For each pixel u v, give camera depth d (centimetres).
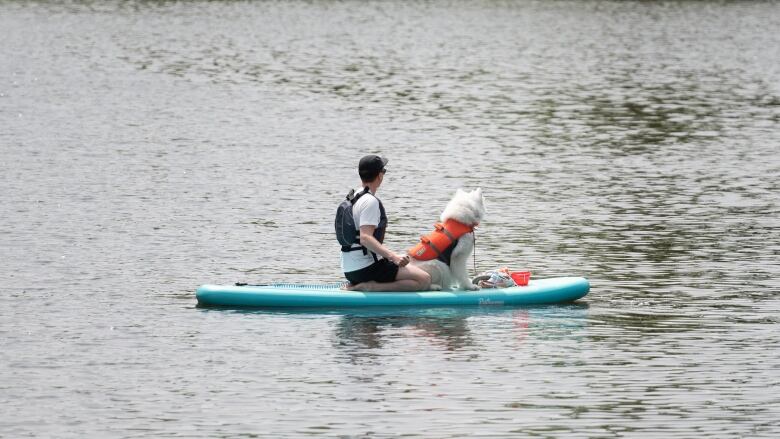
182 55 13212
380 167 4103
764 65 13388
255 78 11462
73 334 3741
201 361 3481
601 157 7538
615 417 3036
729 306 4106
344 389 3241
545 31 17062
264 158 7319
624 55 14262
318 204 5988
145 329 3803
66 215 5591
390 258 4022
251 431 2938
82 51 13325
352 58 13425
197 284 4391
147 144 7744
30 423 2986
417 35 16238
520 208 5922
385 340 3694
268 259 4822
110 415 3045
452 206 4150
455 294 4081
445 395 3192
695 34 16812
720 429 2956
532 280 4256
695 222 5588
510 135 8438
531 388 3253
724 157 7556
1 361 3469
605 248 5047
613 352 3575
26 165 6894
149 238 5159
